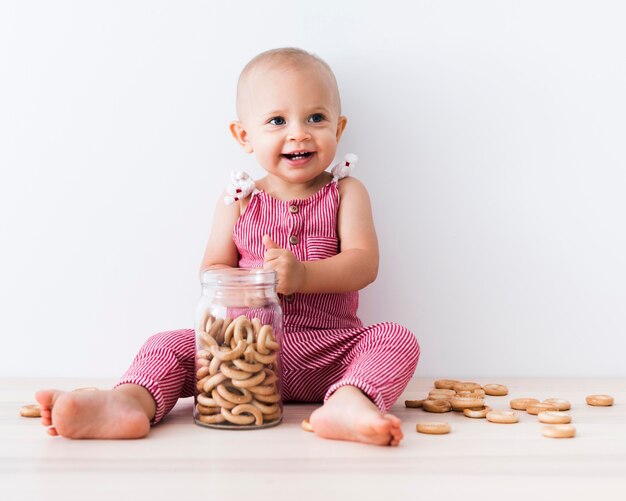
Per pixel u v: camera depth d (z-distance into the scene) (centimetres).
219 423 126
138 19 172
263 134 152
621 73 173
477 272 175
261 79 152
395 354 132
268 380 128
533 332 175
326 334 145
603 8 173
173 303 175
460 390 156
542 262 175
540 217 175
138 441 117
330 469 101
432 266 175
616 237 175
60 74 172
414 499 90
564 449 112
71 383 168
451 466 103
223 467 103
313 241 156
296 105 150
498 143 174
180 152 174
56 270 174
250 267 158
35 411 135
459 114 174
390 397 127
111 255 174
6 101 173
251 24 173
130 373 130
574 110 174
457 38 173
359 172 174
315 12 173
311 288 143
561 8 173
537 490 93
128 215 174
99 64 172
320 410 118
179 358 136
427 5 173
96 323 174
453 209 175
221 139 174
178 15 172
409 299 175
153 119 173
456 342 175
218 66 173
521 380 171
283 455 109
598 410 140
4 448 113
